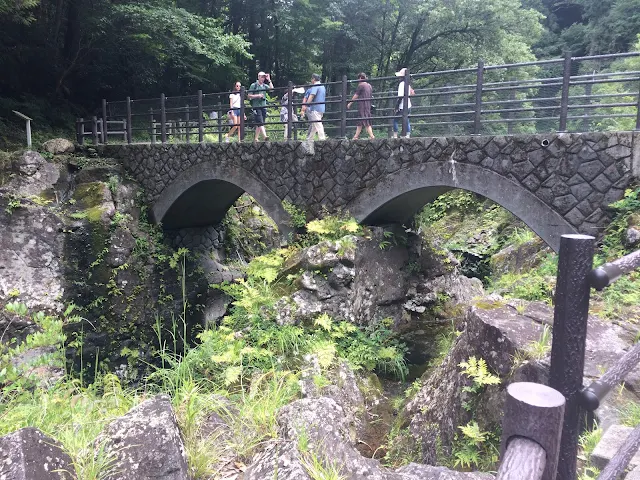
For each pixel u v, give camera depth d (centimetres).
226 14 2150
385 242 809
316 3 2122
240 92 974
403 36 2117
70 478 206
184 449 237
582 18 3131
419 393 495
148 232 1173
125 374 1042
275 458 227
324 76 2380
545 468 88
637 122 547
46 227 971
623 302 461
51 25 1573
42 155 1172
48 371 511
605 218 563
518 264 1048
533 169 607
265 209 922
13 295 897
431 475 240
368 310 779
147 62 1753
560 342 109
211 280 1292
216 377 499
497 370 355
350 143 781
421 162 703
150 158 1171
